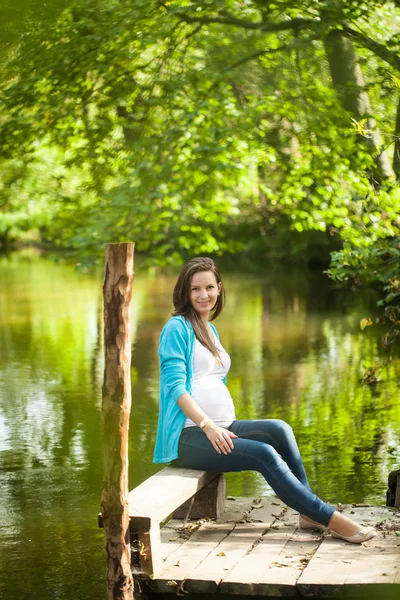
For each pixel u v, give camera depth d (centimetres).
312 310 1786
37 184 1565
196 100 1188
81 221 1515
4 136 1231
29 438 832
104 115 1246
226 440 466
